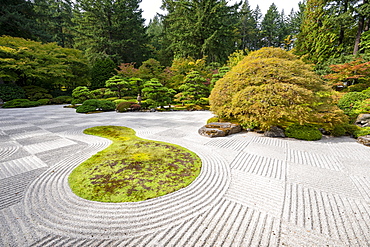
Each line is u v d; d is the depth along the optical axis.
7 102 15.62
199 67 21.11
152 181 3.10
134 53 27.30
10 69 16.81
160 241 1.91
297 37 17.88
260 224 2.18
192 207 2.48
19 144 5.30
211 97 8.19
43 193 2.74
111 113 13.02
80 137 6.15
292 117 5.97
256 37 36.75
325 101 6.60
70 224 2.12
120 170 3.52
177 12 25.55
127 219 2.22
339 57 13.96
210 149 5.03
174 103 18.64
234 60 19.36
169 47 26.19
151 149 4.82
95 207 2.42
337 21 14.39
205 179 3.25
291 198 2.74
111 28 24.06
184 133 6.83
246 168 3.81
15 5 17.55
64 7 28.23
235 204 2.57
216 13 22.27
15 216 2.24
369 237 2.00
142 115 11.97
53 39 24.39
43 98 19.17
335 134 6.56
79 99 16.77
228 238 1.96
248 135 6.71
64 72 19.80
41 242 1.86
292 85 5.89
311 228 2.13
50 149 4.88
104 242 1.89
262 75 6.45
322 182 3.24
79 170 3.53
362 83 12.24
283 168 3.83
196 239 1.94
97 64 21.19
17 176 3.30
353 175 3.53
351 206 2.56
